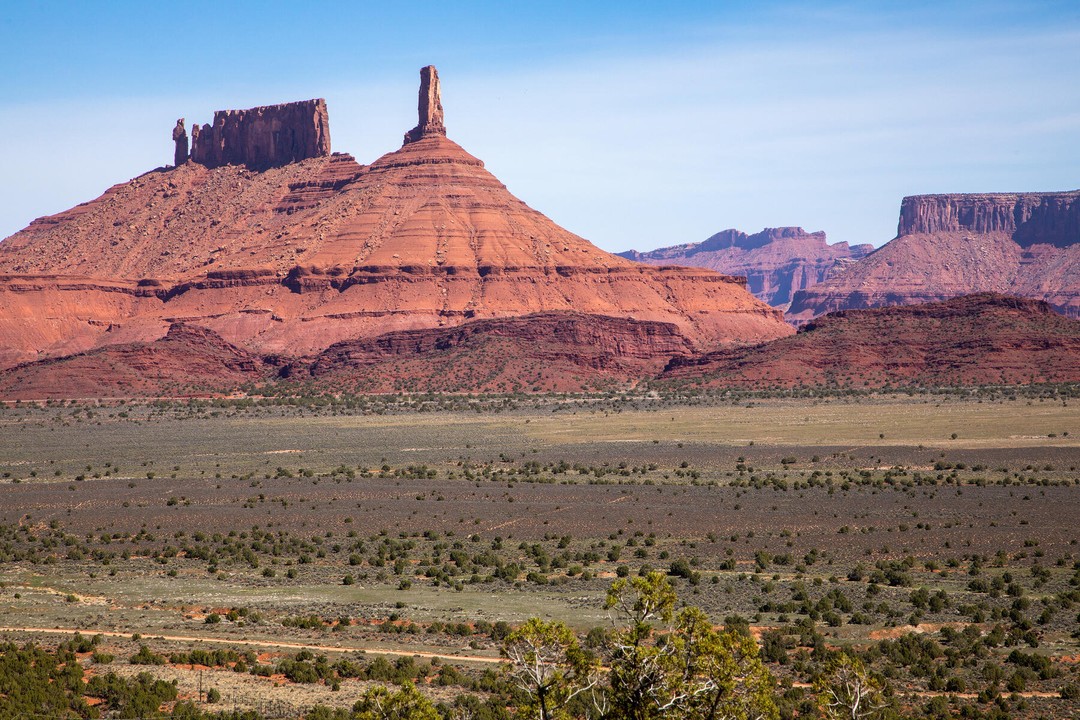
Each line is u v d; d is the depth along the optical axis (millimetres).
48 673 88062
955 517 163625
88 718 78625
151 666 92625
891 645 97062
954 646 97375
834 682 75062
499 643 100625
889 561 136000
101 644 100625
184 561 146250
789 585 124062
